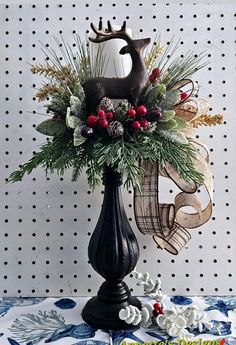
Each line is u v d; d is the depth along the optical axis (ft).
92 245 2.79
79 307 3.06
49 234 3.24
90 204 3.24
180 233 3.09
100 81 2.54
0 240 3.23
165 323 2.64
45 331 2.73
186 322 2.67
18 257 3.24
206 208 3.01
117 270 2.73
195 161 2.83
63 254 3.24
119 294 2.81
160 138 2.52
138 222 2.95
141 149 2.40
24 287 3.24
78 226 3.24
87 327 2.77
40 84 3.22
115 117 2.47
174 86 2.68
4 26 3.21
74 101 2.46
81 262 3.24
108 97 2.55
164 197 3.25
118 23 3.23
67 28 3.22
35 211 3.23
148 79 2.61
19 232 3.23
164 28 3.23
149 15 3.23
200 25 3.23
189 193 2.91
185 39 3.23
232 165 3.24
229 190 3.24
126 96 2.55
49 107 2.62
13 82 3.21
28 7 3.22
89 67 2.75
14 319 2.88
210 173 2.86
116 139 2.45
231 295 3.25
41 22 3.22
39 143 3.23
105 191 2.81
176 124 2.47
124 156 2.35
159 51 2.86
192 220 3.08
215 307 3.03
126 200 3.23
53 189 3.23
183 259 3.25
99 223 2.81
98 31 2.57
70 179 3.23
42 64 3.22
